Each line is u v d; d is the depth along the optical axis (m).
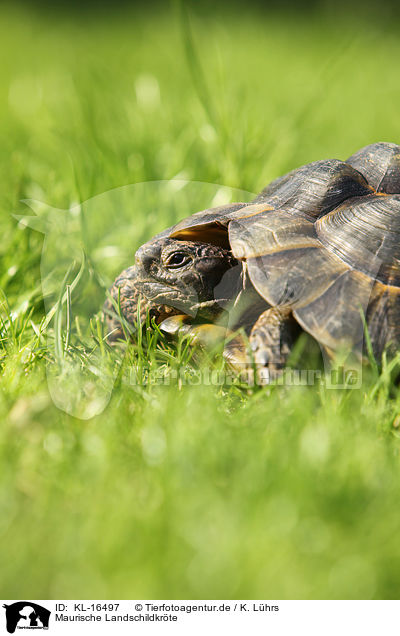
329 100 3.09
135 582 1.54
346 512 1.56
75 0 6.74
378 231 1.63
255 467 1.57
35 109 2.36
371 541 1.55
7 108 3.00
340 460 1.57
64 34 5.61
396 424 1.61
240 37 4.89
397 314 1.62
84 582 1.54
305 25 6.20
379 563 1.55
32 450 1.58
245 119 1.82
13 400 1.60
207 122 1.83
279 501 1.56
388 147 1.66
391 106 3.23
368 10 5.21
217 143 1.80
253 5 6.53
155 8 6.60
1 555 1.55
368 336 1.61
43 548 1.55
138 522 1.55
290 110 2.38
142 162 1.81
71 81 2.31
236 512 1.56
